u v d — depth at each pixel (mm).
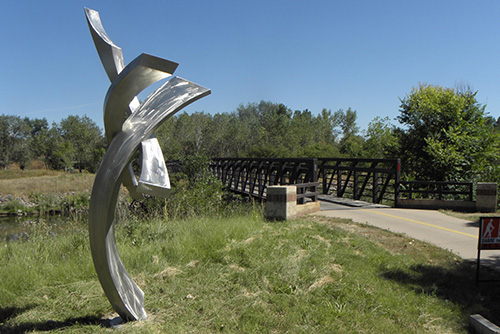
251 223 8133
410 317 4387
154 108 3740
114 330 3830
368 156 23688
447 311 4562
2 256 6281
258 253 6004
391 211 11445
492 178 15984
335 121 73562
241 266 5680
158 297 4676
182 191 13070
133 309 4094
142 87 3455
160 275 5344
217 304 4504
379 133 23219
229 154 46469
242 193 17766
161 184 3613
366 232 8219
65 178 38500
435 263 6363
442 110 17328
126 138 3666
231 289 4945
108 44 3686
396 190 12633
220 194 14039
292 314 4281
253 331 3947
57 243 6891
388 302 4684
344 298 4727
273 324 4121
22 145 62312
